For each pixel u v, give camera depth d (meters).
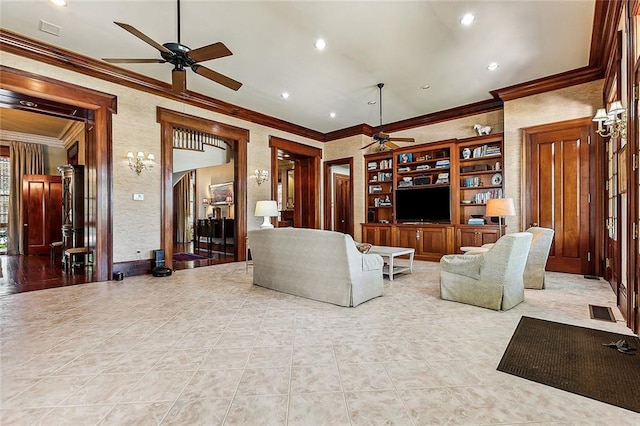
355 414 1.51
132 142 4.87
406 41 3.81
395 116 6.74
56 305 3.28
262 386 1.76
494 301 3.09
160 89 5.08
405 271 5.08
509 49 4.01
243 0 3.06
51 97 4.11
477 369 1.94
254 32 3.61
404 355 2.14
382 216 7.53
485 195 5.86
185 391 1.71
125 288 4.02
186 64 3.06
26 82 3.91
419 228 6.42
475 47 3.96
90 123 4.88
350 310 3.11
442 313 3.01
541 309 3.11
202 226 8.52
